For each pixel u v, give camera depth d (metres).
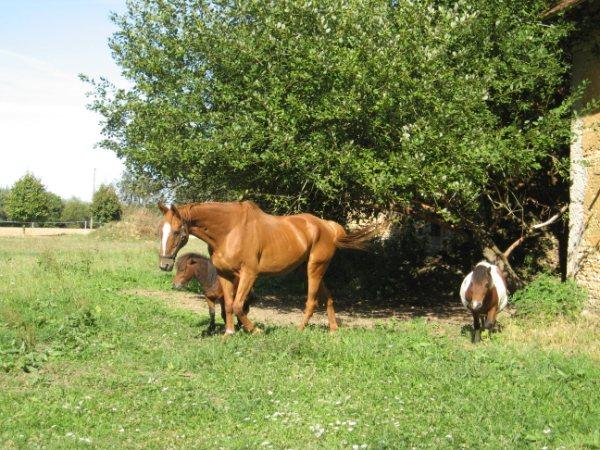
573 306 12.12
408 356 8.58
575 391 6.99
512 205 16.30
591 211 12.41
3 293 12.98
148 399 6.57
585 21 12.40
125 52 14.29
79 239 43.19
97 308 11.28
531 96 13.34
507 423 5.93
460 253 18.88
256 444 5.38
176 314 12.45
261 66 12.42
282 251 9.95
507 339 10.05
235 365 7.96
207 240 9.46
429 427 5.82
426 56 11.24
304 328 10.52
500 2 12.17
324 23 11.75
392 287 17.66
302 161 11.75
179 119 12.73
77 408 6.14
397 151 12.09
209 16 13.02
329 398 6.66
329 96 11.55
